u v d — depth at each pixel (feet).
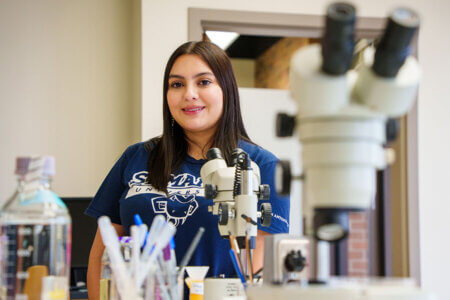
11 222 4.22
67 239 4.36
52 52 13.09
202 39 12.73
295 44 20.36
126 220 6.55
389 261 15.67
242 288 4.95
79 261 10.93
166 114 6.81
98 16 13.33
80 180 13.00
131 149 6.94
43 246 4.24
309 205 3.44
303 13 13.03
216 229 6.34
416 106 13.52
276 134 3.64
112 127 13.20
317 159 3.35
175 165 6.68
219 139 6.73
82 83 13.16
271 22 12.89
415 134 13.48
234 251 4.82
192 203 6.42
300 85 3.25
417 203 13.44
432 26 13.65
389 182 15.07
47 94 13.01
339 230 3.40
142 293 4.09
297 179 3.59
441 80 13.64
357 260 17.89
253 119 13.57
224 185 5.11
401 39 3.10
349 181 3.33
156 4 12.50
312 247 3.49
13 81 12.91
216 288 4.97
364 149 3.34
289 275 4.00
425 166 13.51
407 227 13.44
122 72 13.33
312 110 3.32
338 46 3.05
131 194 6.59
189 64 6.65
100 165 13.09
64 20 13.19
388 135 3.53
